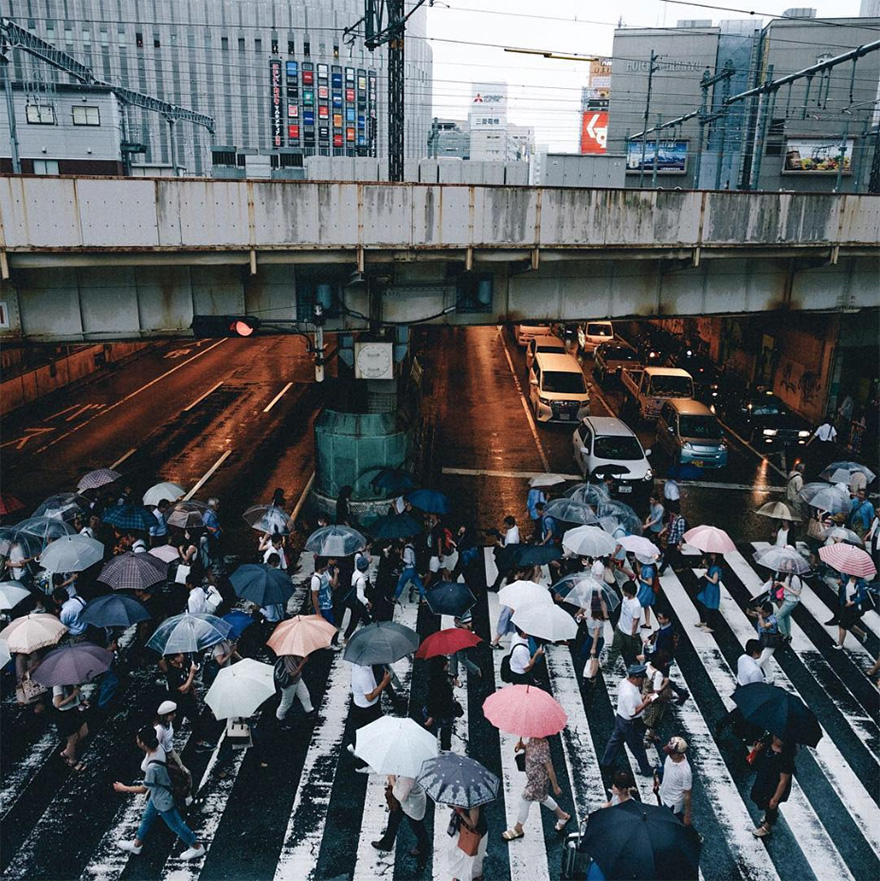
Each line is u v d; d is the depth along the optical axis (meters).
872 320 25.53
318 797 9.12
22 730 10.29
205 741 9.89
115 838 8.42
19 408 28.16
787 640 12.85
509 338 45.28
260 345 42.00
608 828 6.36
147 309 14.84
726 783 9.51
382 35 19.59
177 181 13.21
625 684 9.23
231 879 7.91
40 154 48.84
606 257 16.48
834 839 8.63
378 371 17.22
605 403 30.86
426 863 8.16
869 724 10.77
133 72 114.81
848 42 47.25
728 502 19.84
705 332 40.03
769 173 49.38
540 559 12.31
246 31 120.88
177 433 25.05
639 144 50.44
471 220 15.11
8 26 24.14
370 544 16.62
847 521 16.66
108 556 14.92
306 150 130.38
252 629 12.98
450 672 11.30
